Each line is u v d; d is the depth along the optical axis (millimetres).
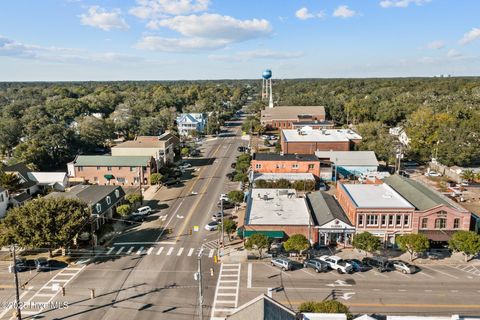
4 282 47625
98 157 94938
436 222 56656
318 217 59969
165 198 81188
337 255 54875
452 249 53938
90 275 49188
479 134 100000
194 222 67500
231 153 127500
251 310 28938
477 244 48938
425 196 60938
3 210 71312
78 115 179125
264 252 55656
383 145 105625
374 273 49219
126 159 93438
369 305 41594
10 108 172375
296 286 45969
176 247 57625
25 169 88812
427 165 111062
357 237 51812
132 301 43000
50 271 50469
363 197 61938
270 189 74875
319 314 31141
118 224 66875
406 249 51562
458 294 43844
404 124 137375
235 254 55062
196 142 147875
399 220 56875
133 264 52219
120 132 156000
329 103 198875
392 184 73062
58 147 113500
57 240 50188
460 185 88375
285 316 29594
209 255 54781
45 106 181375
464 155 94625
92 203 63000
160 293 44625
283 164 91500
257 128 161000
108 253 55750
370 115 178250
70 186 89938
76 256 54781
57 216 51688
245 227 56875
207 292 44781
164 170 98438
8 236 49281
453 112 126312
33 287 46312
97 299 43469
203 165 111062
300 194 77500
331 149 108188
